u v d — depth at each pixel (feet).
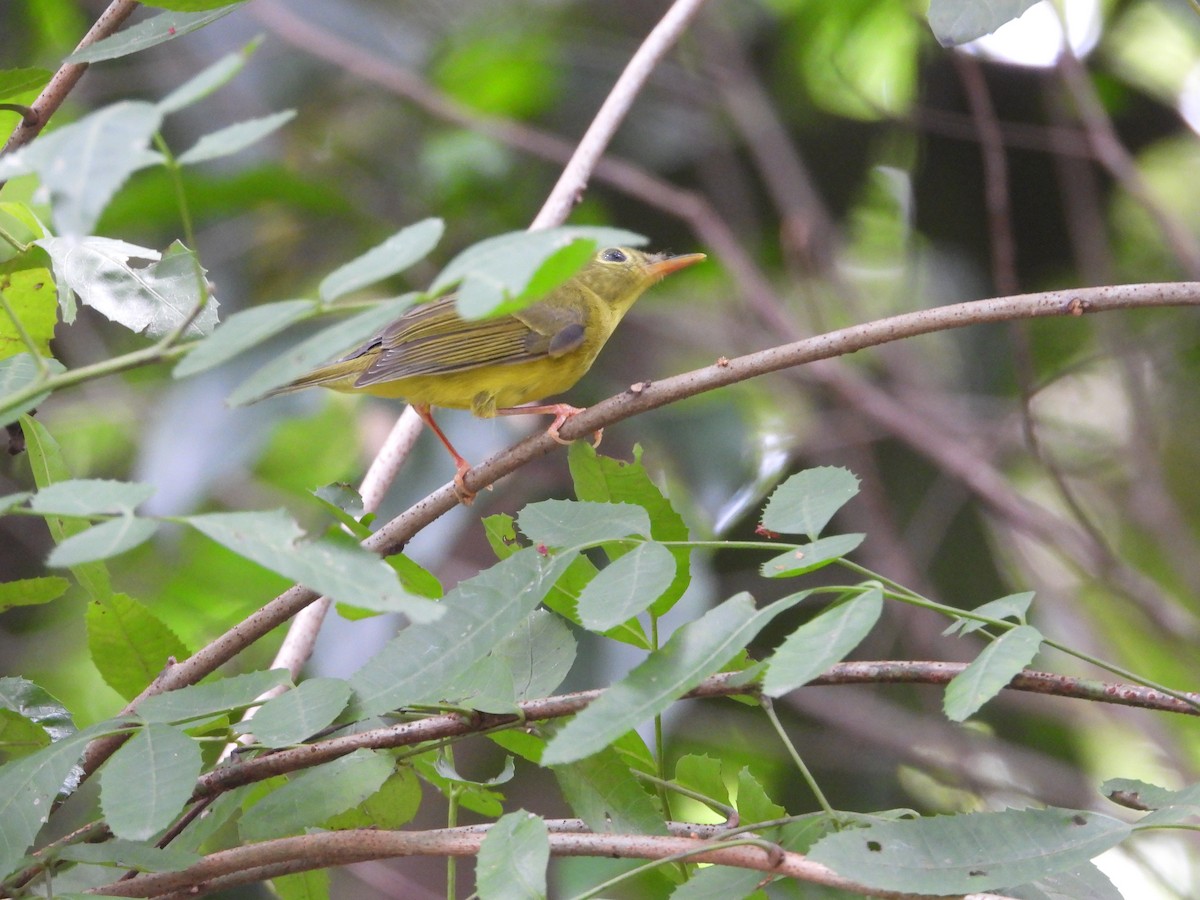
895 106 45.98
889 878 12.91
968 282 44.62
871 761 37.70
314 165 42.93
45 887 15.05
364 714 14.42
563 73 44.78
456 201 42.29
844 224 46.50
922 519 40.91
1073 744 41.14
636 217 44.80
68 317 19.01
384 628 32.83
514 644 17.43
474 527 39.37
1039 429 41.75
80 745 14.12
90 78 42.96
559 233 10.69
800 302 45.29
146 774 13.28
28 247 19.34
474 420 36.81
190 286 19.57
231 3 16.47
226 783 15.96
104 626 18.37
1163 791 14.73
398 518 19.19
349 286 11.14
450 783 17.56
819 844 13.24
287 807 15.31
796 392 42.01
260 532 11.62
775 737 38.14
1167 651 43.65
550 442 19.34
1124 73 44.32
